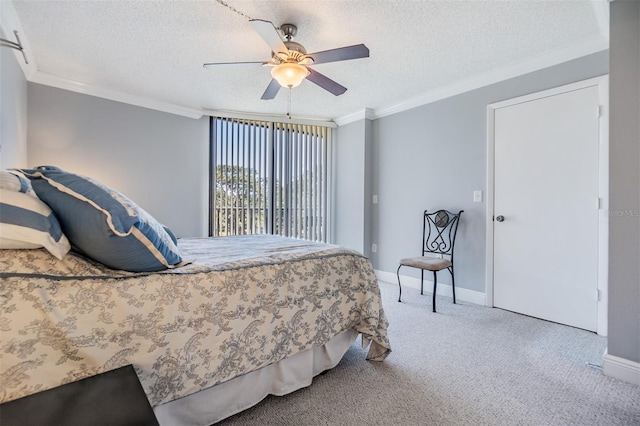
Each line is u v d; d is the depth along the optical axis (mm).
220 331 1278
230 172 4070
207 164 3982
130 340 1056
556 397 1539
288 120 4281
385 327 1879
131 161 3436
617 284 1696
